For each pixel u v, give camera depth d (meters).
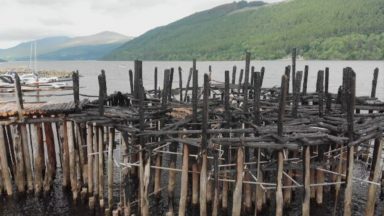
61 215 25.25
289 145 20.22
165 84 26.20
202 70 152.50
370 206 22.41
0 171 27.02
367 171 31.81
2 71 124.38
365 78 103.12
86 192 26.34
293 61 32.47
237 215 21.28
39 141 26.91
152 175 26.05
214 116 27.78
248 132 21.98
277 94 38.00
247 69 25.88
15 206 26.27
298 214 24.95
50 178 27.89
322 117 25.72
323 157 25.17
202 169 21.34
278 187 20.78
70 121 26.27
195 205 24.80
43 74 120.31
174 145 24.45
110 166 24.52
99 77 24.94
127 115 25.30
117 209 23.92
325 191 27.50
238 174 20.97
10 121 25.92
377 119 24.06
